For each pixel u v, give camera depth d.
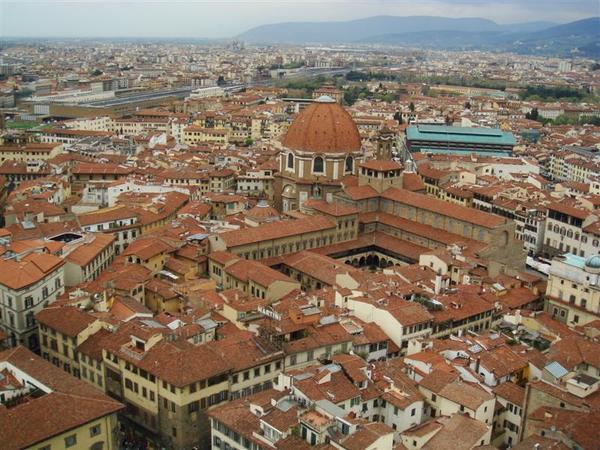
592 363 124.00
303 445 102.12
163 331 135.12
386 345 145.75
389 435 101.44
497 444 124.38
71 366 142.50
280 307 152.00
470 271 192.00
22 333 153.75
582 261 173.62
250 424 110.12
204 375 120.69
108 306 153.38
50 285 164.50
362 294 160.38
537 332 154.62
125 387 130.12
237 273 183.38
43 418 104.56
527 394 118.94
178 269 185.50
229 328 145.88
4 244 179.62
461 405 119.06
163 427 123.62
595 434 100.38
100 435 110.31
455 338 145.75
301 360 135.75
